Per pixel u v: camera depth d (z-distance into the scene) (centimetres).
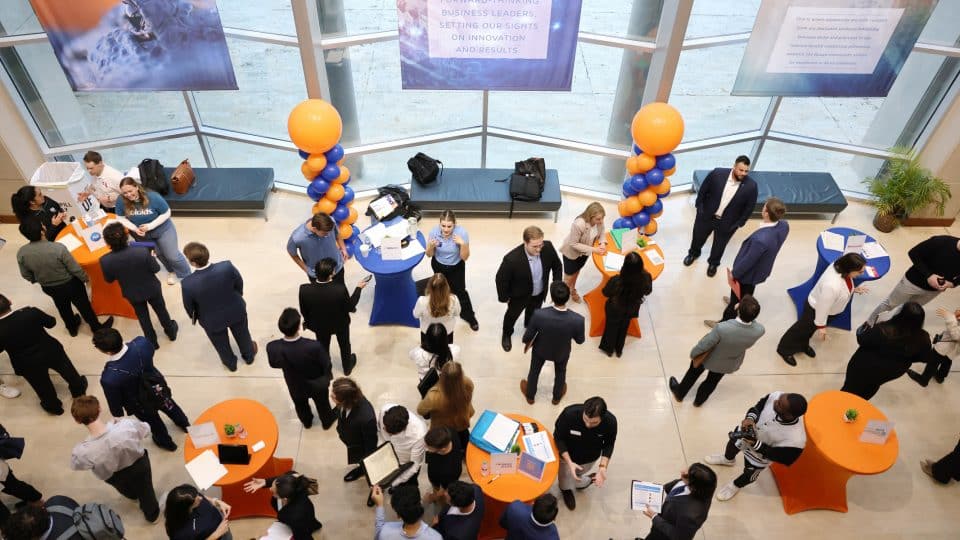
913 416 568
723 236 670
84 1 600
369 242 604
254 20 674
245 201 735
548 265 557
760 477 520
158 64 654
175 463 512
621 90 732
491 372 593
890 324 480
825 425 470
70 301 584
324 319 511
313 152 608
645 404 573
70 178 652
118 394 453
